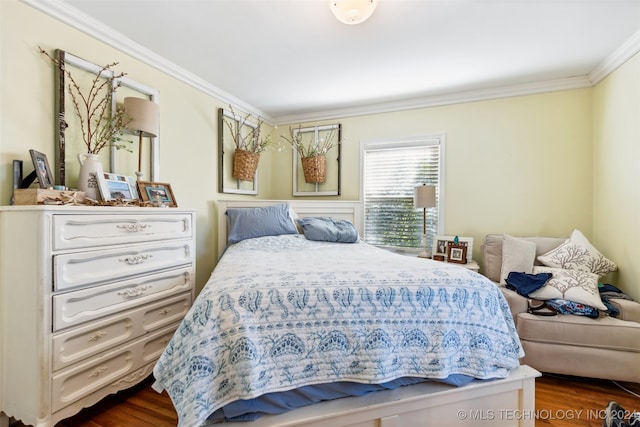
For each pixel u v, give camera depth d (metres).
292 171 3.82
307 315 1.18
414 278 1.34
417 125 3.25
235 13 1.79
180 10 1.77
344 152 3.58
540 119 2.80
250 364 1.05
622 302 1.92
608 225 2.41
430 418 1.24
